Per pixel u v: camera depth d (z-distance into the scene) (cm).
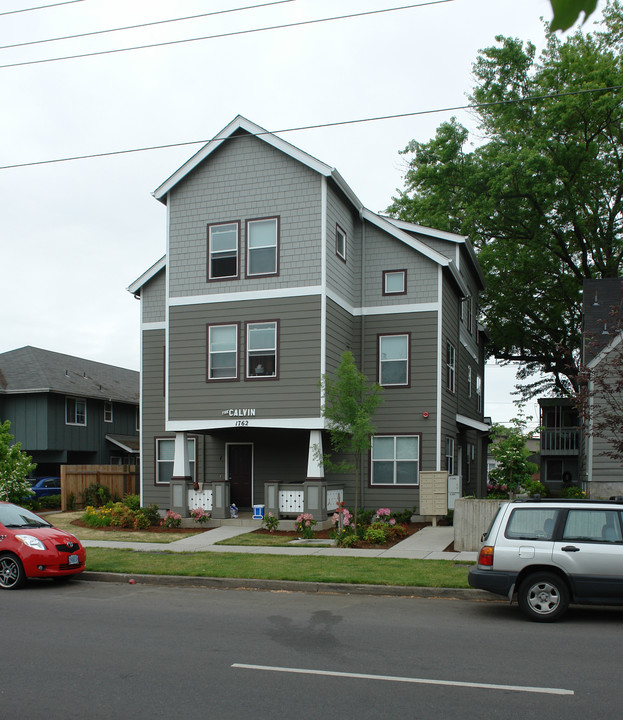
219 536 1908
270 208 2183
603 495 2172
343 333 2277
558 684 695
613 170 3466
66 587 1327
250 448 2408
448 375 2466
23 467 2458
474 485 3231
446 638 892
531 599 1012
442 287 2327
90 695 661
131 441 3891
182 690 674
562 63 3403
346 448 1966
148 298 2606
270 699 646
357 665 760
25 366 3547
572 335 3866
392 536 1820
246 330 2175
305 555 1578
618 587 990
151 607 1113
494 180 3144
